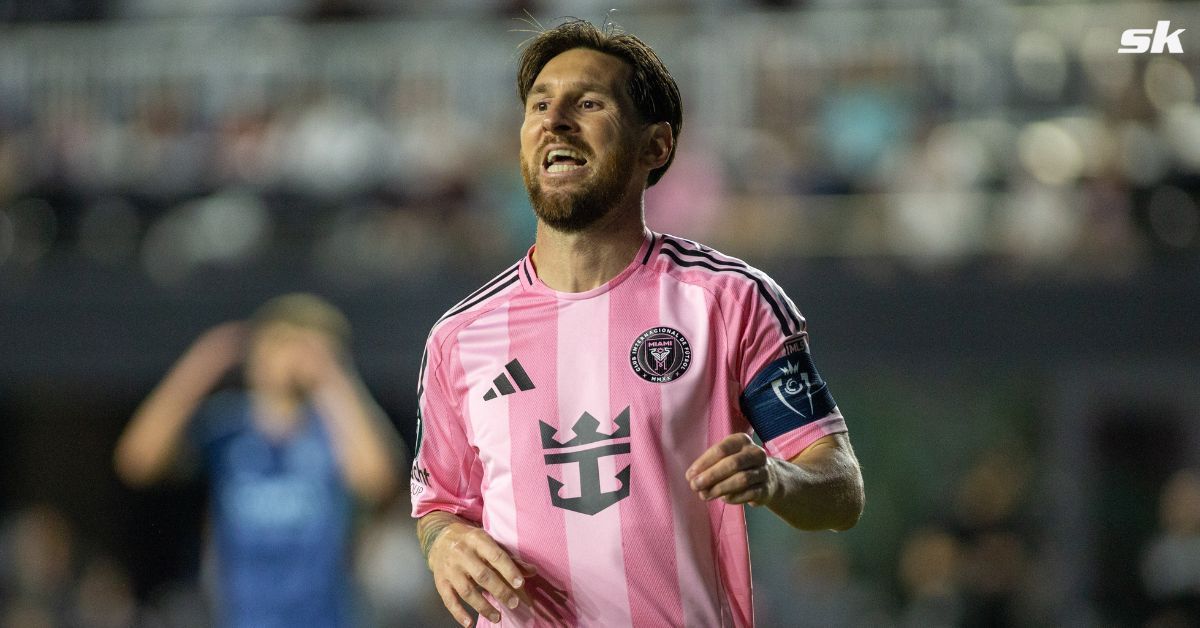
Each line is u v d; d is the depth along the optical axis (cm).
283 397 2108
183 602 4062
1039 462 4344
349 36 3631
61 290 3541
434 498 1046
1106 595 3825
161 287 3531
